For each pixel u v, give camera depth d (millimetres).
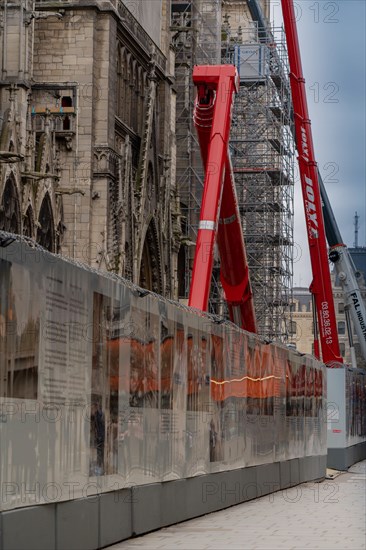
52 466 23312
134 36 108000
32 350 22203
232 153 131875
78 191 89938
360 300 98875
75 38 98812
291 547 26469
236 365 41344
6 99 85938
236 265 76750
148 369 30453
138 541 28047
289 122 134375
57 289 23500
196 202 133625
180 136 134125
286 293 129125
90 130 96562
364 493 48188
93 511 25734
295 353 53781
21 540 21438
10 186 79500
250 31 153500
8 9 87000
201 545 26953
